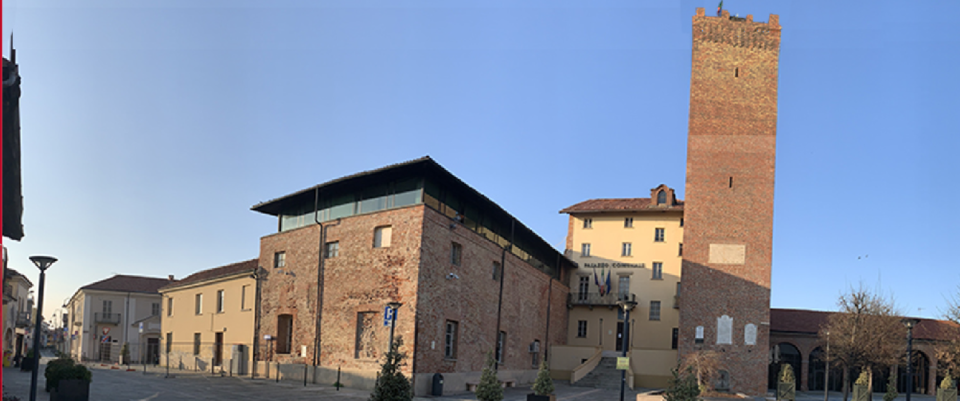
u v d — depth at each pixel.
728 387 42.94
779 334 52.75
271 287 37.34
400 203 31.58
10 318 48.97
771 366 53.28
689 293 44.75
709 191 45.72
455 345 33.16
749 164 45.62
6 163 10.70
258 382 32.62
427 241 30.39
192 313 45.97
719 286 44.44
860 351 41.69
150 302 66.12
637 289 53.91
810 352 52.47
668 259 53.81
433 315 30.77
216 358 41.47
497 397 23.20
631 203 57.22
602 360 49.47
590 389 42.97
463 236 34.16
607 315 53.97
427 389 29.92
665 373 47.66
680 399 20.19
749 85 46.72
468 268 34.66
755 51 47.12
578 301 54.22
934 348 52.34
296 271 35.84
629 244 55.09
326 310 33.34
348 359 31.52
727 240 44.91
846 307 44.03
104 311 63.50
